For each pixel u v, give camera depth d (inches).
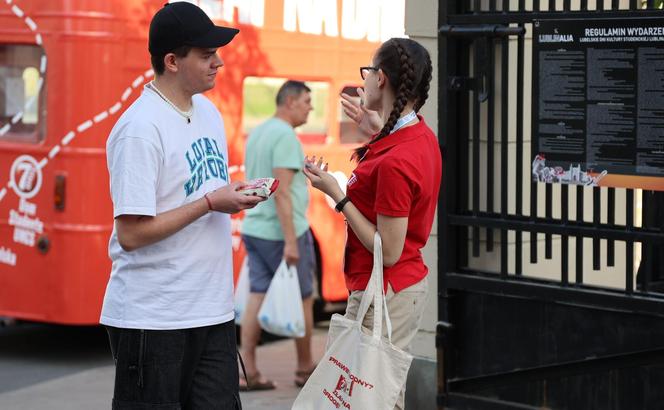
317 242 455.5
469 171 288.5
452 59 281.9
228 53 416.8
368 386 208.7
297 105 357.1
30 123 395.5
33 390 369.4
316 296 460.8
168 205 199.5
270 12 433.7
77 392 367.6
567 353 269.3
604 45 253.6
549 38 261.1
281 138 353.4
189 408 207.6
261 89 436.1
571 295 264.4
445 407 288.8
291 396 359.3
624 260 323.0
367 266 217.6
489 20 272.4
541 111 263.7
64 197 386.6
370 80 217.0
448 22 280.2
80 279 388.2
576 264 267.0
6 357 419.2
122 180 195.2
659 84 248.1
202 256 202.1
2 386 374.6
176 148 199.2
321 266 458.0
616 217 305.6
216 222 205.0
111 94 384.5
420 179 209.3
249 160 361.1
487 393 283.9
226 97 417.4
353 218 212.7
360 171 213.5
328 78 460.8
